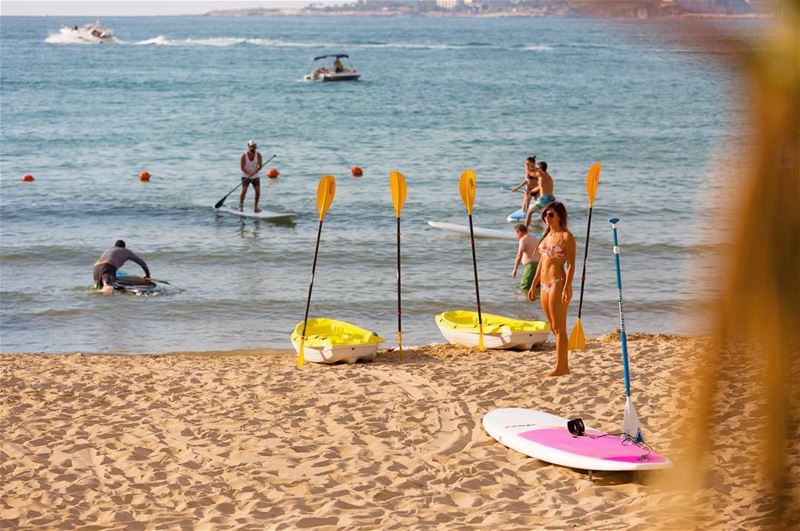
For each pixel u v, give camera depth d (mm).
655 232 19438
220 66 80875
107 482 6391
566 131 39562
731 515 4203
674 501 5027
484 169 29281
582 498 5828
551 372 8961
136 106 49000
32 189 24922
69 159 30781
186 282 15555
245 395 8625
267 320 13438
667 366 9180
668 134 38219
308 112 46938
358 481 6348
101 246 18047
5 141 35125
